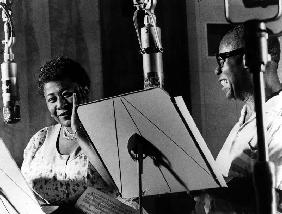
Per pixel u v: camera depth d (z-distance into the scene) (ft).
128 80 9.21
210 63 9.45
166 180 5.07
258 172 3.56
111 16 9.23
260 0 3.75
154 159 4.93
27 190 5.05
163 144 4.79
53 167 6.28
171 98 4.40
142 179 5.14
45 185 6.26
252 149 5.73
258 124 3.62
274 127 5.56
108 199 5.41
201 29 9.46
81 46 9.07
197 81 9.37
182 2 9.41
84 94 6.24
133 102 4.62
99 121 4.89
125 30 9.25
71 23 9.06
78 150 6.21
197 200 6.06
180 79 9.33
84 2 9.14
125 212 5.38
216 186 4.84
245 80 5.77
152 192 5.22
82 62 9.07
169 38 9.34
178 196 7.85
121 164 5.10
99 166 5.69
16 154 8.57
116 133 4.92
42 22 8.93
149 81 5.56
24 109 8.68
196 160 4.75
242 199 5.52
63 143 6.41
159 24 9.30
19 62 8.73
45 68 6.21
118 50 9.21
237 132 6.18
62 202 5.94
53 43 8.95
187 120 4.50
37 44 8.87
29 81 8.75
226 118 9.40
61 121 6.18
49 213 5.40
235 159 5.91
